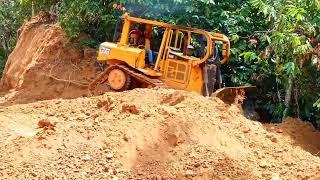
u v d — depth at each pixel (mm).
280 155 8164
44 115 9758
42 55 15359
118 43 11867
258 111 12305
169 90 10094
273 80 12242
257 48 12531
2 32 23141
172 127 8062
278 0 11281
